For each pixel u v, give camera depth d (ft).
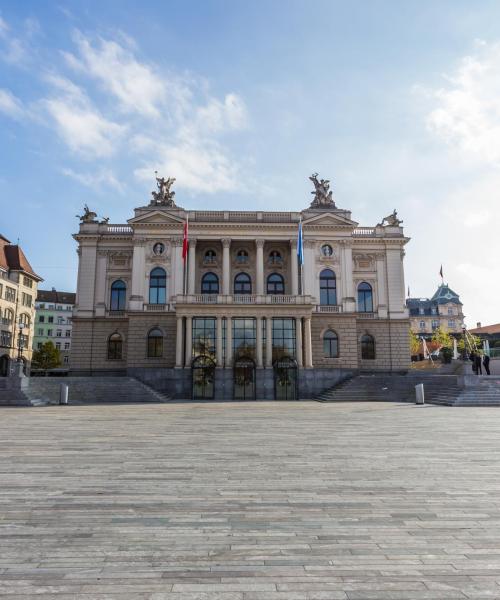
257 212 193.98
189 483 36.88
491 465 43.65
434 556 23.13
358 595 19.34
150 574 21.22
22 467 42.65
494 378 123.34
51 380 138.00
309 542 24.91
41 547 24.27
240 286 195.11
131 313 181.16
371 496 33.35
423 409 105.09
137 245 187.32
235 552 23.65
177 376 164.96
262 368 165.58
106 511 30.01
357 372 168.04
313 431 68.54
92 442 57.57
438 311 524.93
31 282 315.78
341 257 191.83
